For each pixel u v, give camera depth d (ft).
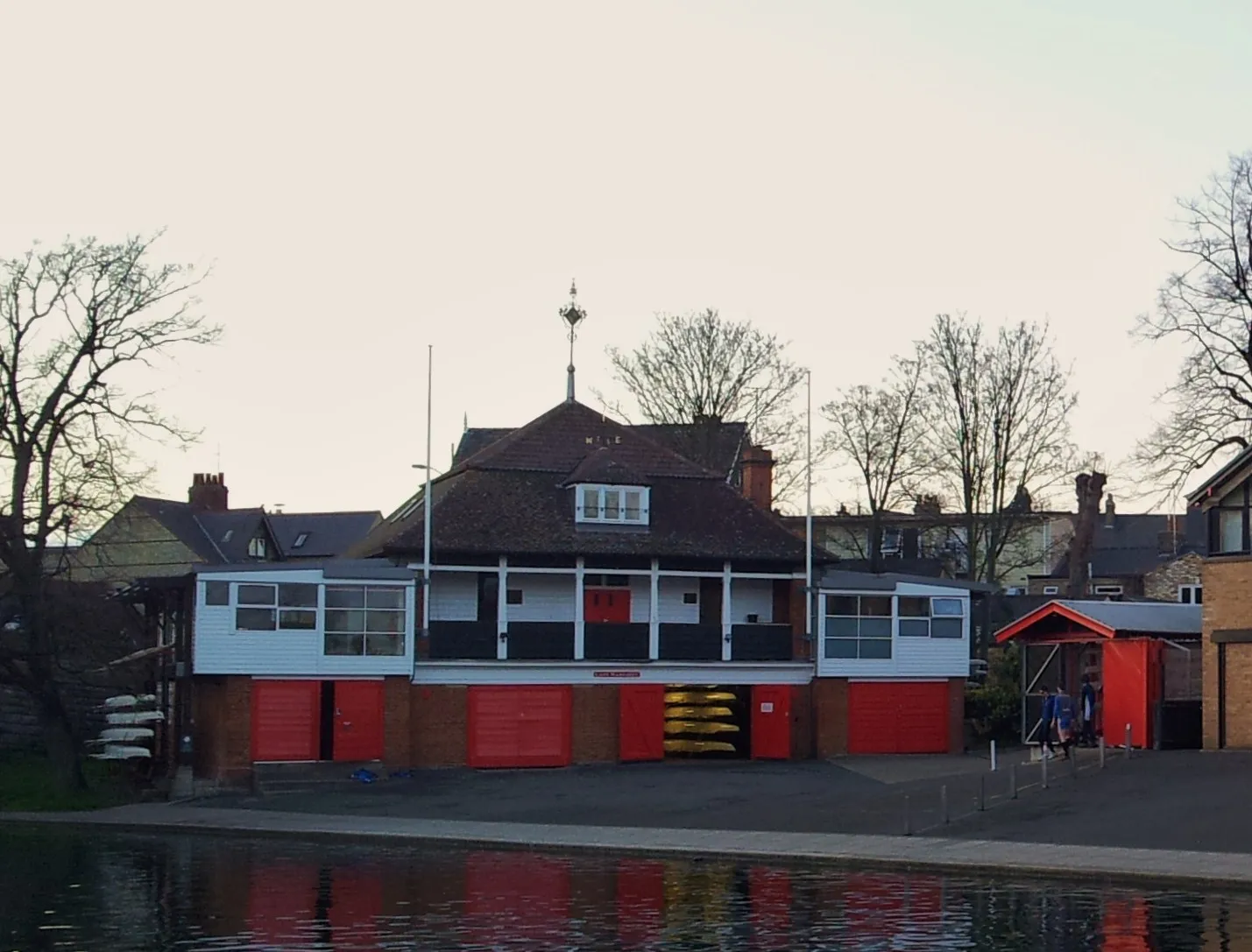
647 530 179.52
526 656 171.32
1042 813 115.75
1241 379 194.90
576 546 174.19
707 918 79.82
